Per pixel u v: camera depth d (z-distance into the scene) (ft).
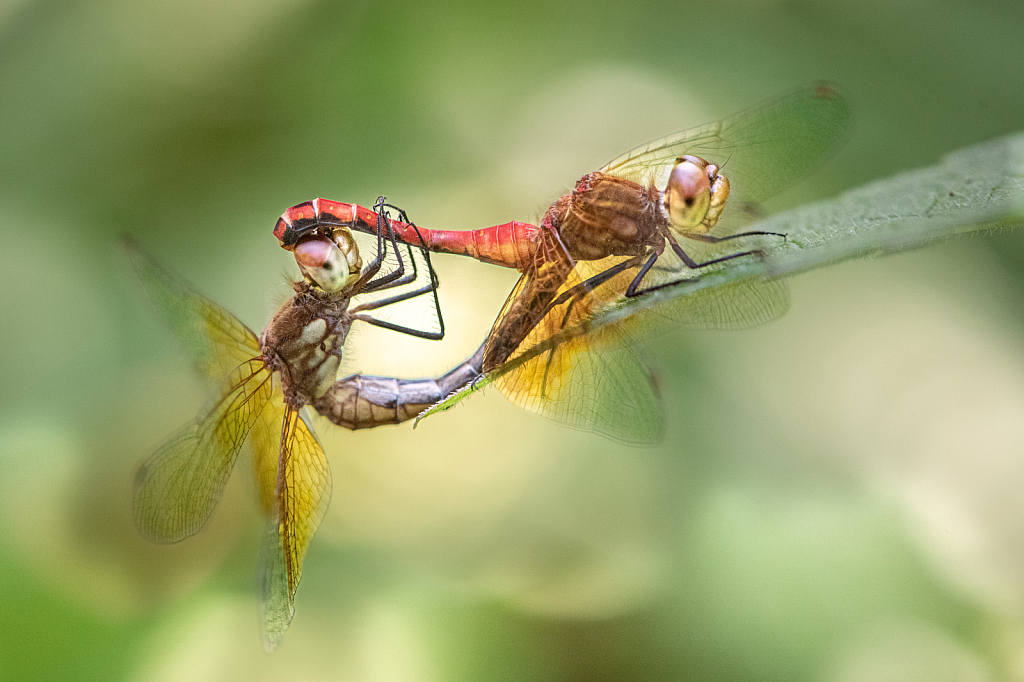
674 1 2.00
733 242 1.83
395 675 1.90
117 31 1.97
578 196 1.84
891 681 1.89
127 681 1.89
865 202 1.82
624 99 1.99
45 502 1.91
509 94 1.99
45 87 1.96
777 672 1.90
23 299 1.94
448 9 1.99
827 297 1.97
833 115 1.84
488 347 1.83
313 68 1.98
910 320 1.96
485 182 1.98
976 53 1.97
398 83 1.99
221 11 1.97
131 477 1.92
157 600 1.90
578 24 2.00
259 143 1.97
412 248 1.85
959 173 1.81
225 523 1.91
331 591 1.92
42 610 1.90
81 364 1.94
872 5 1.98
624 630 1.91
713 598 1.91
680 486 1.93
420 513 1.94
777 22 1.99
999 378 1.95
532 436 1.95
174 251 1.96
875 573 1.91
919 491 1.93
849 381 1.95
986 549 1.92
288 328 1.85
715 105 1.99
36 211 1.96
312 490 1.85
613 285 1.83
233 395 1.84
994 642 1.89
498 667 1.91
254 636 1.90
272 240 1.96
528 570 1.93
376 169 1.98
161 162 1.97
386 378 1.87
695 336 1.95
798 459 1.94
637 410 1.83
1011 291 1.96
